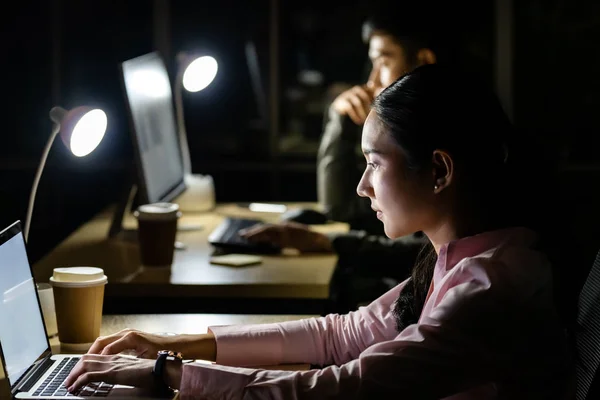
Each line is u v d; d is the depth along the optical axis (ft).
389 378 4.97
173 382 5.48
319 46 18.51
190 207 12.61
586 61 18.39
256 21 18.35
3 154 18.48
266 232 10.09
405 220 5.50
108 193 18.31
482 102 5.37
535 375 5.06
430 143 5.32
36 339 6.07
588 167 18.12
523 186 5.46
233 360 6.46
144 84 10.52
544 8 18.31
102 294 6.82
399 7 11.81
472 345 4.93
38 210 18.17
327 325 6.74
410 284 6.38
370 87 12.18
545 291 5.14
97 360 5.69
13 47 18.44
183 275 8.91
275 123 18.60
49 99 18.54
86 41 18.47
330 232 10.98
